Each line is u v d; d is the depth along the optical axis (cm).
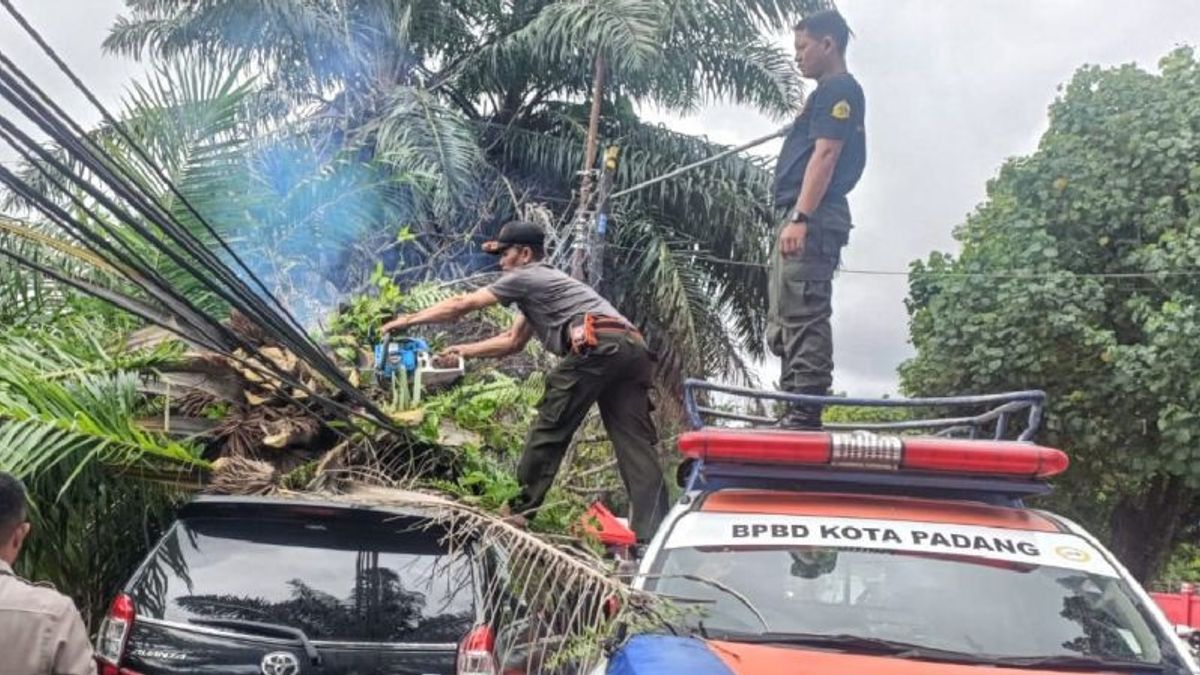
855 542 503
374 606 517
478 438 650
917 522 516
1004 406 623
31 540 563
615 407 668
